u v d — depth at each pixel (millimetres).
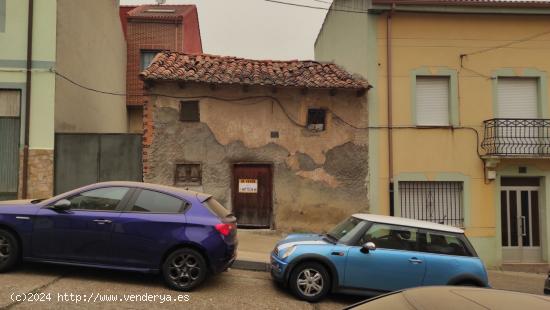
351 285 6816
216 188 11164
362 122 11680
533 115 12148
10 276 6426
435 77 12102
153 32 19281
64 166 10867
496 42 12102
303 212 11352
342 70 12688
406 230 7133
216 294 6582
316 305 6656
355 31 12438
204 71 11477
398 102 11836
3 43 10898
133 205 6672
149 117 11031
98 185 6871
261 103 11438
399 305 2578
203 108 11234
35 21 11000
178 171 11125
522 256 11961
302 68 12484
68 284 6281
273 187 11336
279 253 7117
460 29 12086
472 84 11992
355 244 6988
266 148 11375
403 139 11727
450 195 11906
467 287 2836
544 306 2365
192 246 6559
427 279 6812
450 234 7156
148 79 10766
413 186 11836
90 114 13820
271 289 7203
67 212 6586
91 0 13859
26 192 10656
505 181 12148
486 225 11688
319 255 6828
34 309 5156
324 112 11656
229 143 11281
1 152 10789
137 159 10984
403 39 11977
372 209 11500
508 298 2516
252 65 12508
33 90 10883
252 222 11297
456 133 11836
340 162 11539
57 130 11086
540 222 12008
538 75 12078
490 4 11820
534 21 12195
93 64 14133
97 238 6480
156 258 6477
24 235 6512
